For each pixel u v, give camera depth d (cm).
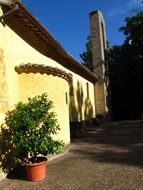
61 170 841
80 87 2205
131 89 3406
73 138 1570
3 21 872
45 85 1017
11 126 795
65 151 1108
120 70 3444
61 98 1125
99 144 1309
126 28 3375
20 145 761
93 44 2934
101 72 2873
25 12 946
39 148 763
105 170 816
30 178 757
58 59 1645
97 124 2398
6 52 874
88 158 992
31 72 977
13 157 792
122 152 1081
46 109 797
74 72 2053
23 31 1077
